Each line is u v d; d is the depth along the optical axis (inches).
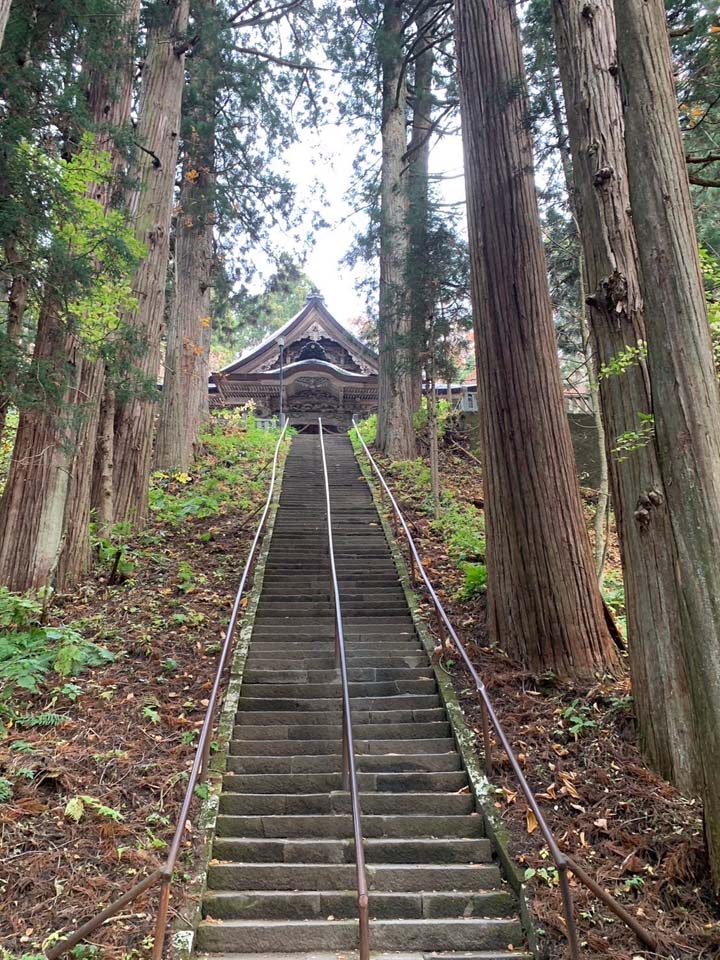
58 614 286.4
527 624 253.9
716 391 145.0
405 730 222.7
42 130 272.7
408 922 148.7
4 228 234.8
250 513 462.9
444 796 190.2
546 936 142.0
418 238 482.0
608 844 166.7
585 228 225.9
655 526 203.0
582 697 228.1
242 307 787.4
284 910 152.2
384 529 429.7
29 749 184.1
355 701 237.1
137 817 169.5
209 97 589.0
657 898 149.4
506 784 192.7
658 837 165.2
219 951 141.7
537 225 288.0
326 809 187.0
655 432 149.0
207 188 610.2
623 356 203.3
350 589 340.8
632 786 185.0
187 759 196.7
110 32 295.4
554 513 256.8
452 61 585.6
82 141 270.5
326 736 221.0
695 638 139.3
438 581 345.4
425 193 534.9
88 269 257.0
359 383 1015.0
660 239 148.6
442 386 840.9
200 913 148.0
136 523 410.3
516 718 223.0
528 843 169.8
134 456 420.5
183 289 618.5
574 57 230.7
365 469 580.4
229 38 517.0
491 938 146.4
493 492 275.4
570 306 458.9
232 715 225.9
